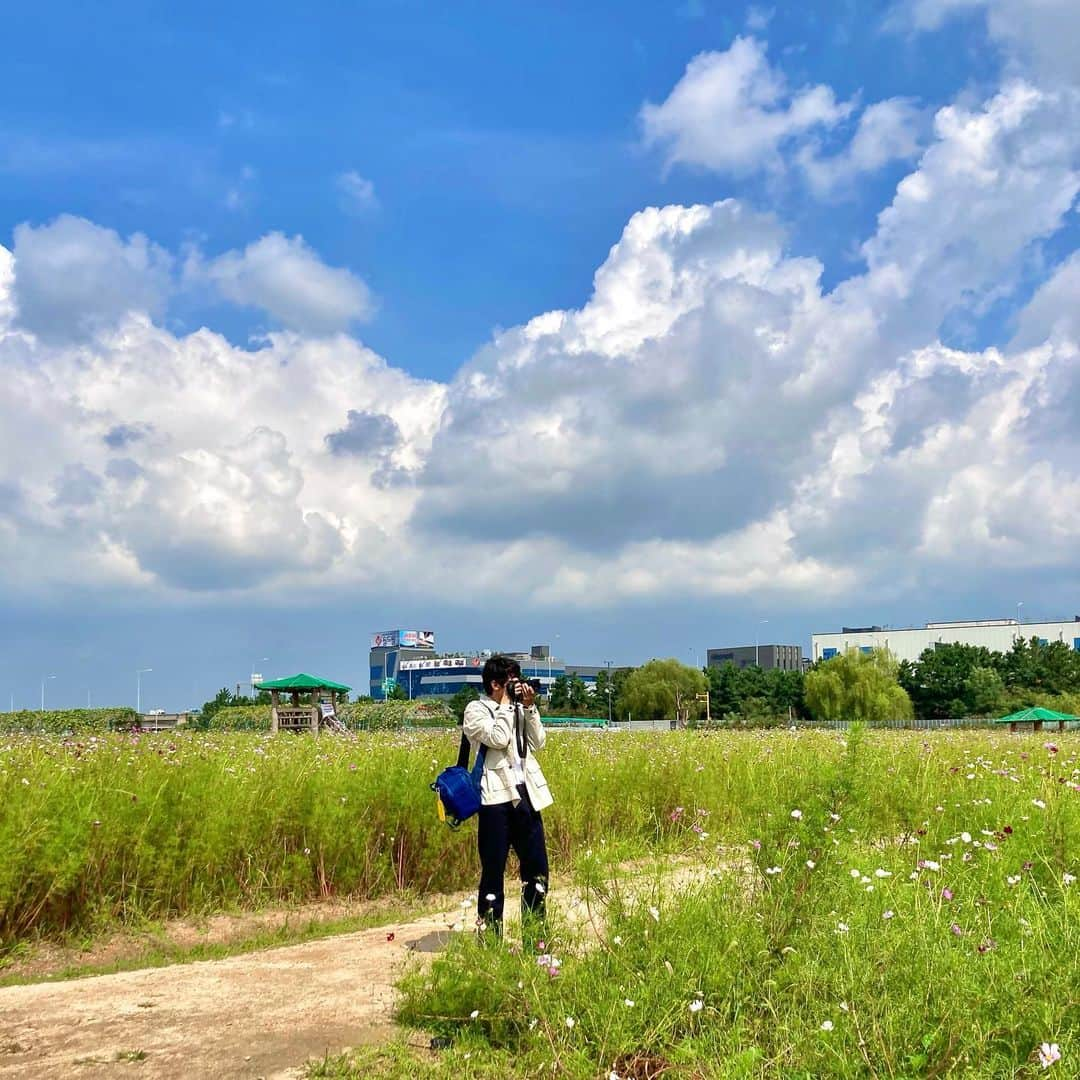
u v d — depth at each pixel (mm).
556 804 11000
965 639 140875
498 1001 4855
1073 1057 3725
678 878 6910
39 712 34031
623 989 4574
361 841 9781
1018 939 4977
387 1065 4617
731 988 4598
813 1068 3990
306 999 5766
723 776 13312
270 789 10039
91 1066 4762
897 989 4398
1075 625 136000
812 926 5098
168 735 17766
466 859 10289
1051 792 8508
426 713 47281
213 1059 4812
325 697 40500
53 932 8023
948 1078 3750
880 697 79500
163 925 8375
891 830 8812
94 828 8414
